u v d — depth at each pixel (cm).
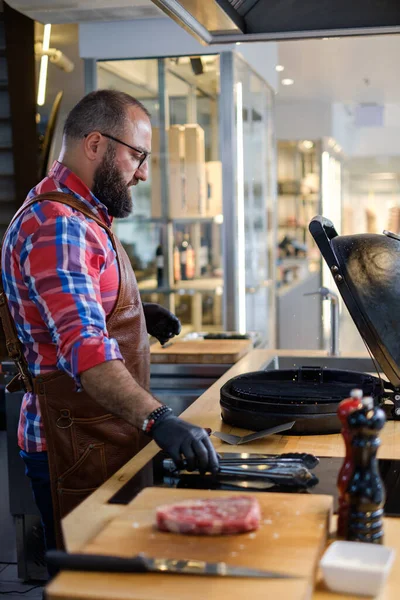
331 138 991
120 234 476
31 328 181
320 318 867
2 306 188
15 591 296
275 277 593
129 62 455
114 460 191
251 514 110
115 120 187
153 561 100
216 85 445
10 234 179
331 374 205
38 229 169
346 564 100
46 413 187
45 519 199
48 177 193
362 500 112
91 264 172
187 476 143
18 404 296
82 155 188
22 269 170
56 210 172
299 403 177
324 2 235
